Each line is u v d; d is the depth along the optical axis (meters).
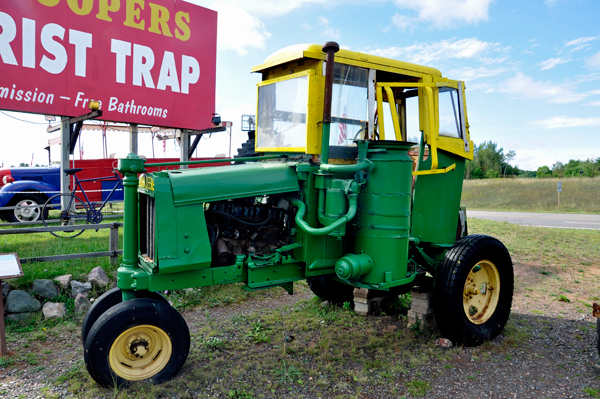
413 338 3.83
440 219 4.18
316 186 3.34
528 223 13.77
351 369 3.24
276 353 3.53
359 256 3.35
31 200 8.99
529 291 5.55
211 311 4.63
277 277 3.40
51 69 6.73
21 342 3.65
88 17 7.02
